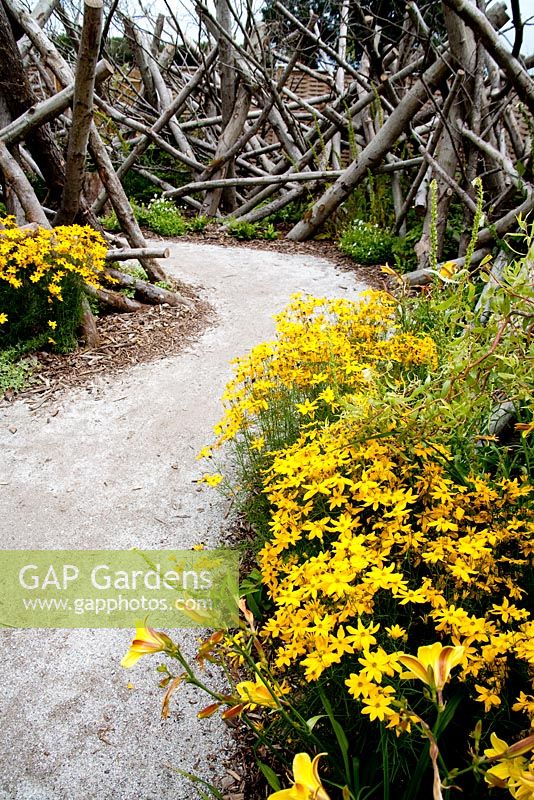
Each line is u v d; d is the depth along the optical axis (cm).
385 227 702
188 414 337
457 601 133
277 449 227
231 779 154
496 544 137
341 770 123
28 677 186
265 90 826
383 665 102
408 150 764
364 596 119
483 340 156
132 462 294
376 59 662
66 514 259
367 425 153
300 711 131
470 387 143
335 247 735
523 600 144
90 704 177
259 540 213
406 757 125
